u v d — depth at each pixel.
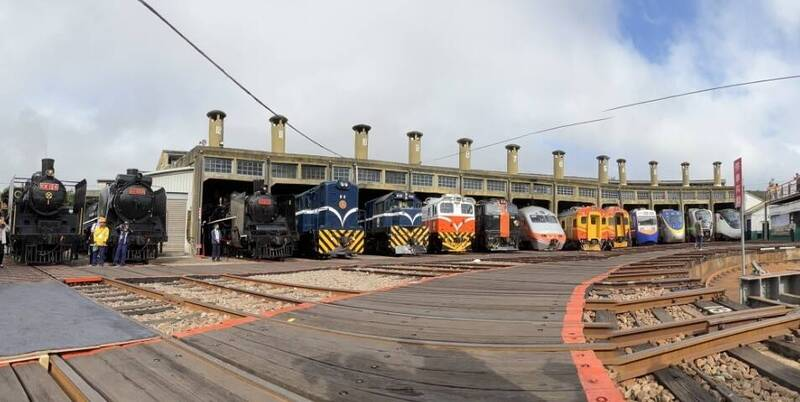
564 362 4.81
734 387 4.92
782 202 43.66
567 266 16.67
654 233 41.88
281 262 22.69
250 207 24.11
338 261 23.44
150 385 4.34
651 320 8.60
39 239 19.97
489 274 13.84
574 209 38.03
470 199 32.00
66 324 6.94
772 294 12.60
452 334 6.15
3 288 11.55
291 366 4.89
